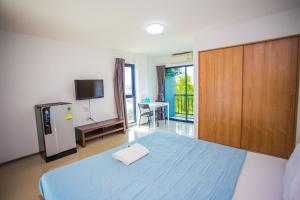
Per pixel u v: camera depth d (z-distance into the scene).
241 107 2.93
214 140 3.30
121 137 4.20
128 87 5.19
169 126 5.14
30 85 3.13
